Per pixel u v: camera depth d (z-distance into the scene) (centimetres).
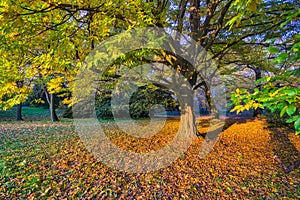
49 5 238
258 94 154
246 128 799
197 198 291
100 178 350
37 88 1205
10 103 382
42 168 387
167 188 319
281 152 499
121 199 288
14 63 336
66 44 274
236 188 318
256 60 565
